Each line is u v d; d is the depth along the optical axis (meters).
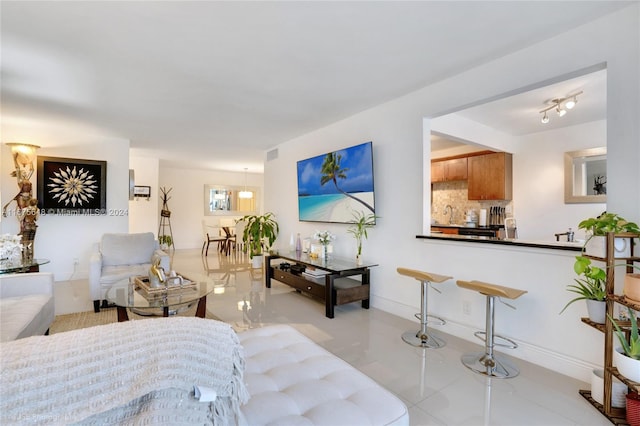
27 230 4.06
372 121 3.83
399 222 3.49
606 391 1.79
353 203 3.99
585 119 4.38
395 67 2.76
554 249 2.30
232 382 0.94
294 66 2.73
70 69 2.77
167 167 9.02
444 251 3.06
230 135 5.21
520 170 5.27
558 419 1.77
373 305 3.80
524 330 2.49
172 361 0.82
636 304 1.60
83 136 5.04
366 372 2.27
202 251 8.31
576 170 4.66
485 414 1.81
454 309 2.99
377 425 1.11
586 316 2.17
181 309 3.27
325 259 4.12
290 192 5.57
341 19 2.06
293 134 5.13
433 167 6.37
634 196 1.92
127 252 4.12
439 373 2.26
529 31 2.21
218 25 2.12
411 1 1.88
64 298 3.98
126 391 0.73
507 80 2.54
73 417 0.67
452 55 2.55
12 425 0.62
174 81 3.03
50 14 1.99
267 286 4.77
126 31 2.19
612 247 1.77
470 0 1.87
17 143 4.14
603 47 2.04
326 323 3.25
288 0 1.86
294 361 1.56
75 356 0.75
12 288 2.54
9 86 3.15
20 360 0.70
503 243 2.61
